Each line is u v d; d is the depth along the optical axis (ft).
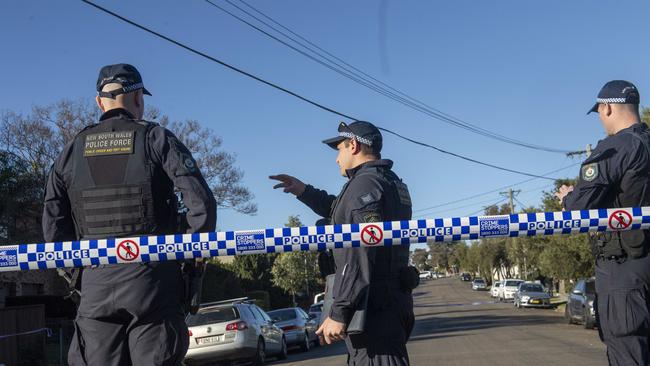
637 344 11.64
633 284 11.57
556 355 42.14
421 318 108.37
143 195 10.70
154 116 94.38
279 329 58.23
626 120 12.30
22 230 62.18
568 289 129.70
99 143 10.90
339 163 13.35
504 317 96.12
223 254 11.02
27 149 83.71
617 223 11.45
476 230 11.55
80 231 11.11
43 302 71.72
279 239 11.29
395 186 12.66
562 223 11.55
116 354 10.55
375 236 11.41
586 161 11.91
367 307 11.66
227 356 46.91
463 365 38.63
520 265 178.70
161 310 10.56
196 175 10.58
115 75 11.39
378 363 11.77
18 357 47.50
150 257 10.57
